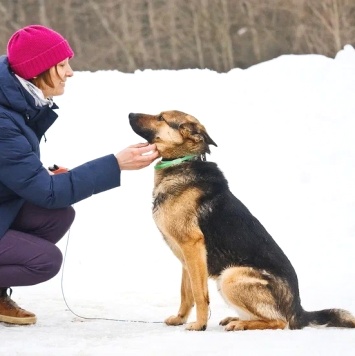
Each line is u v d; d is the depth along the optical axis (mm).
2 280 6758
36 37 6602
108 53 34281
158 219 7043
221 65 34688
